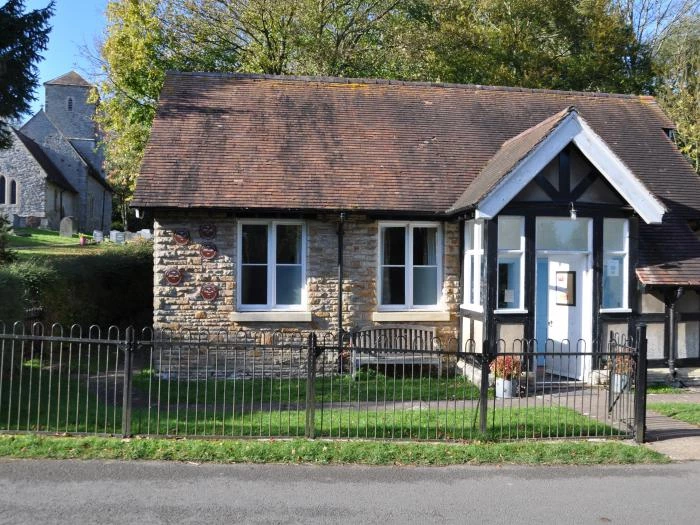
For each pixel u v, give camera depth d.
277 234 13.45
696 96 24.66
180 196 12.63
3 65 19.66
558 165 12.38
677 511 6.26
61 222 41.66
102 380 12.11
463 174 14.38
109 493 6.36
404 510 6.16
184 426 8.56
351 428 8.66
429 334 13.55
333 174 13.84
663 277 12.93
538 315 13.98
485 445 8.07
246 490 6.56
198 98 15.52
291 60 27.00
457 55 27.23
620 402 10.07
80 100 56.00
